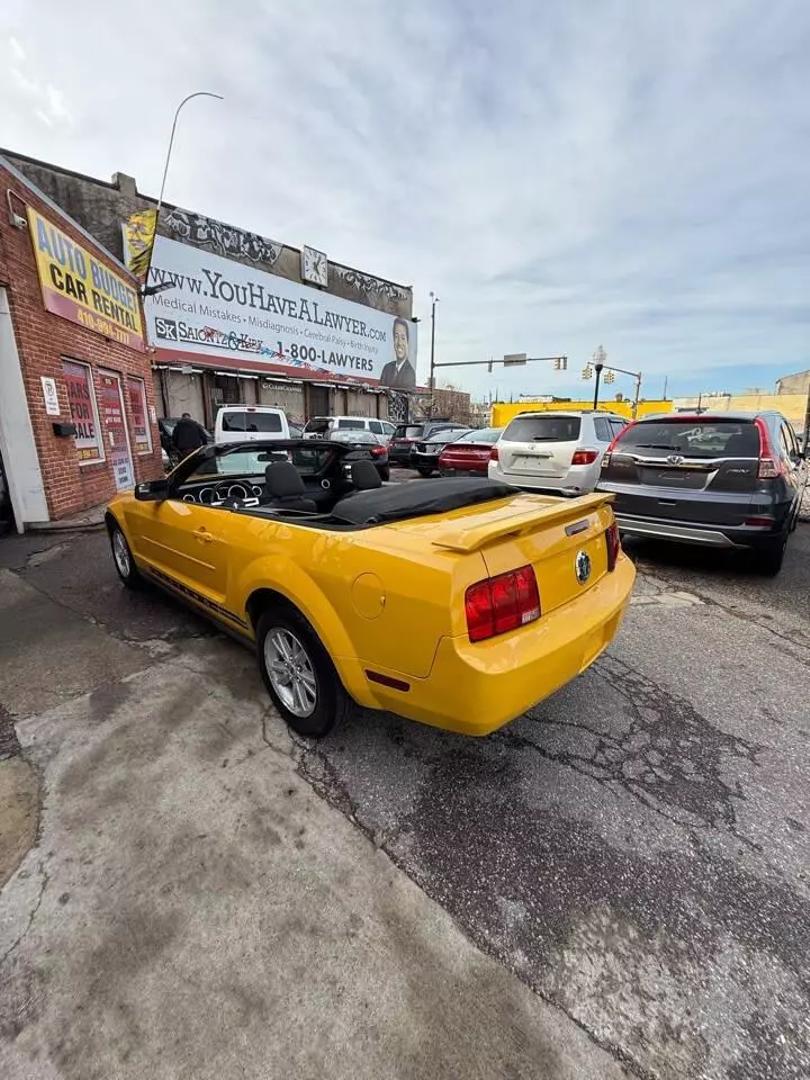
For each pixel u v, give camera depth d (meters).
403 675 2.00
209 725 2.69
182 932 1.64
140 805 2.16
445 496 2.66
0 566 5.37
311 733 2.52
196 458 3.70
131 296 10.32
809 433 9.41
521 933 1.65
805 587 4.75
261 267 20.41
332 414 25.38
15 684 3.10
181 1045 1.35
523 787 2.26
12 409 6.49
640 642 3.65
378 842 1.98
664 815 2.11
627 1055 1.33
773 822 2.07
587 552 2.47
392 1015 1.42
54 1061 1.32
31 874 1.84
